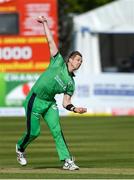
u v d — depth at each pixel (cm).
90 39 7562
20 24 6781
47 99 2939
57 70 2922
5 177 2695
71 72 2950
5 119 6256
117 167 3203
